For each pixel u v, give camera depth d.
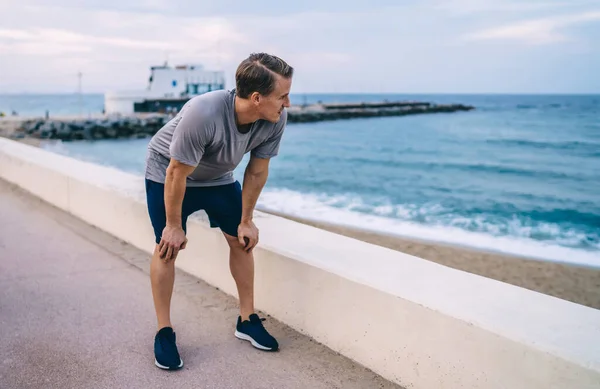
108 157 27.52
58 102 180.00
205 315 2.89
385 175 20.23
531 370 1.76
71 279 3.37
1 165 6.61
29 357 2.38
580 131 47.03
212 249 3.27
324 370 2.34
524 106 109.88
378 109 77.25
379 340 2.27
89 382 2.20
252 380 2.25
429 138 41.09
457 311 1.99
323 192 14.69
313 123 61.09
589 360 1.65
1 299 3.02
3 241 4.13
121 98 58.47
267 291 2.85
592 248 8.08
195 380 2.24
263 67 1.99
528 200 14.69
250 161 2.41
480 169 23.05
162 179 2.32
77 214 4.86
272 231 3.03
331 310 2.48
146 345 2.53
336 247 2.76
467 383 1.96
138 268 3.60
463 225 9.96
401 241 7.99
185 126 2.04
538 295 2.14
